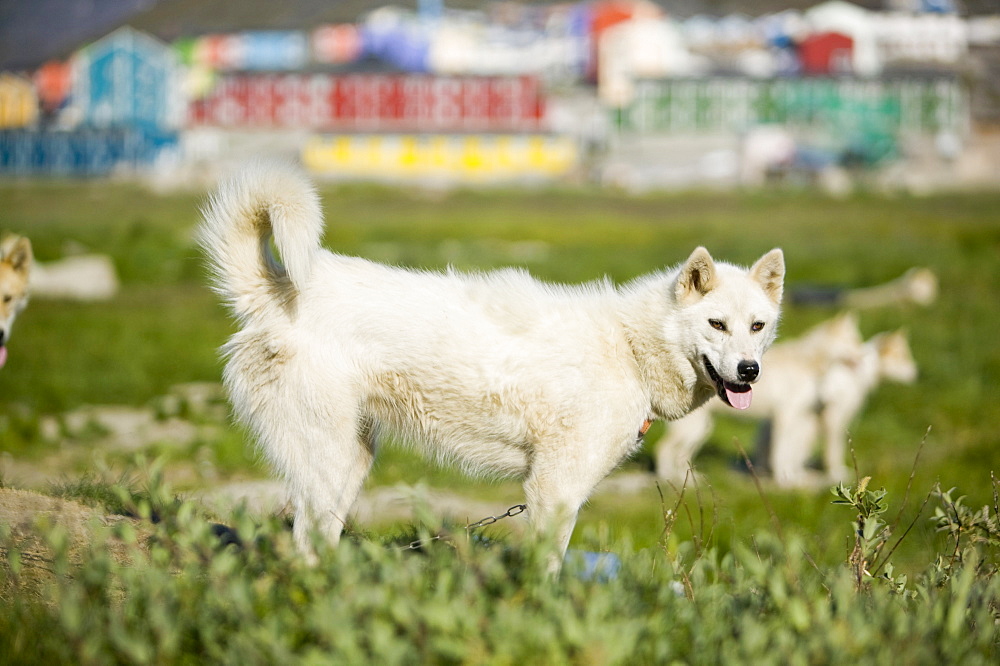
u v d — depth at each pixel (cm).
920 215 6072
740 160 8962
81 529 688
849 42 10506
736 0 13675
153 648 493
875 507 644
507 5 13412
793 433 1383
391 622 489
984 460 1370
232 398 716
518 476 743
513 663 460
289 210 680
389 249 3788
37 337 2188
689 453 1391
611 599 518
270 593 530
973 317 2533
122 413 1591
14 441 1359
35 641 525
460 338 698
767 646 516
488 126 9181
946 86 9412
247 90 9288
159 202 6919
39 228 4325
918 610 567
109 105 9919
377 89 9212
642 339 733
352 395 690
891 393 1833
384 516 1069
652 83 9300
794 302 2783
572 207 6706
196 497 1000
